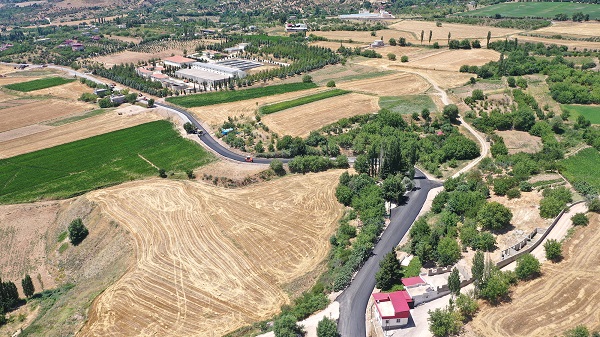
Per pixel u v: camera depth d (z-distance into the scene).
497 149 185.12
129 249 138.88
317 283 120.88
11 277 140.38
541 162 168.50
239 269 129.25
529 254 111.38
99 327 112.25
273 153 192.38
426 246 119.88
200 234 144.50
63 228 157.88
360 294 113.62
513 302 103.31
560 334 93.62
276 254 134.75
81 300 122.56
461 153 184.50
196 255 135.25
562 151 182.50
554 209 130.25
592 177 160.75
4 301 124.50
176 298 119.75
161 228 147.88
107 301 119.94
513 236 125.81
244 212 155.50
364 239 130.75
